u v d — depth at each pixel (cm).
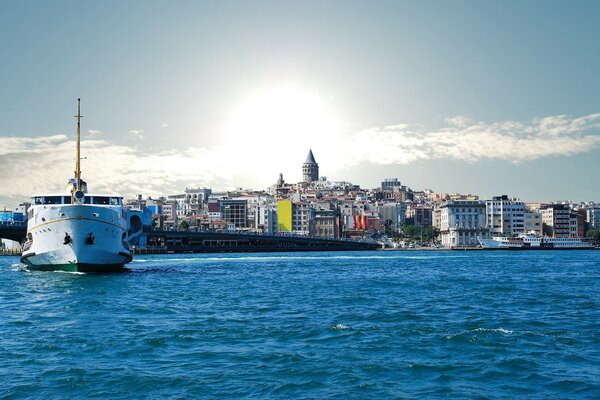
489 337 5262
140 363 4434
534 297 8269
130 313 6662
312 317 6394
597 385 3959
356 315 6531
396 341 5116
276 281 11138
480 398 3744
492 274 13338
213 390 3862
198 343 5056
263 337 5291
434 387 3931
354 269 15362
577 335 5356
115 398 3731
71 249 11100
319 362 4453
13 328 5719
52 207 11031
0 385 3953
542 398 3747
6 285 9594
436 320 6200
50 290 8944
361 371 4244
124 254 11775
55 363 4425
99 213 11112
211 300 7881
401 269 15350
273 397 3753
